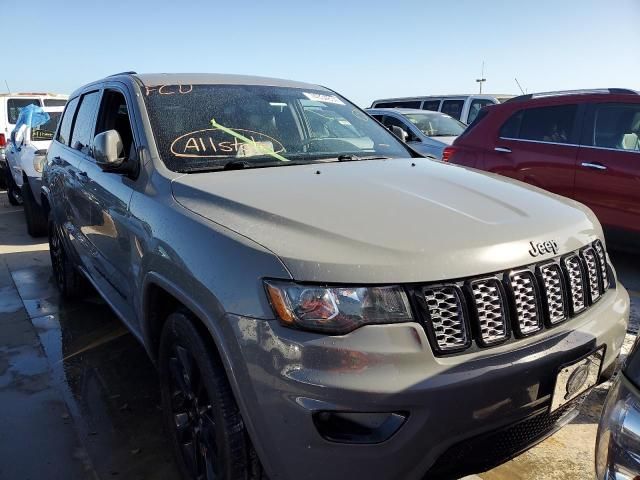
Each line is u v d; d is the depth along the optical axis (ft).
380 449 6.00
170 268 7.72
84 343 13.93
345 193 8.16
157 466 9.21
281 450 6.26
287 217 7.13
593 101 18.83
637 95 17.90
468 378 6.15
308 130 11.56
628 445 4.44
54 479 8.89
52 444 9.78
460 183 9.21
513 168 20.59
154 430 10.19
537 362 6.57
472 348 6.48
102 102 13.03
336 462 6.07
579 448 9.42
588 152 18.61
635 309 15.33
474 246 6.70
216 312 6.71
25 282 18.94
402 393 5.92
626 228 17.85
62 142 16.57
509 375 6.36
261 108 11.37
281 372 6.12
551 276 7.18
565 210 8.43
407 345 6.12
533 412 6.74
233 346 6.50
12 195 34.91
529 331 6.87
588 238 8.05
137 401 11.19
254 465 7.03
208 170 9.40
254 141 10.49
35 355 13.30
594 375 7.51
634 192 17.43
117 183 10.39
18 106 39.65
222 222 7.37
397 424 6.00
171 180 8.84
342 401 5.91
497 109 21.67
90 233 12.41
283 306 6.20
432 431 6.07
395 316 6.19
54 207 16.25
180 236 7.66
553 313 7.15
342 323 6.11
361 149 11.58
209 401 7.39
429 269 6.36
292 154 10.56
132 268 9.34
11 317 15.72
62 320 15.46
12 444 9.77
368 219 7.15
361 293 6.18
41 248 23.67
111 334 14.46
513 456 7.02
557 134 19.67
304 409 5.99
